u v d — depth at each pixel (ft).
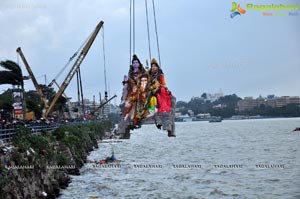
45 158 140.56
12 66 211.00
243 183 165.78
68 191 152.46
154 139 483.92
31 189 115.55
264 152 286.05
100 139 411.75
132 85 69.41
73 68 322.14
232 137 479.82
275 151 290.76
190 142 415.03
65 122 281.74
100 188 157.28
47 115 309.83
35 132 167.94
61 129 208.23
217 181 171.01
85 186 161.48
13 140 127.75
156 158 261.24
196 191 152.25
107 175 188.44
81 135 264.93
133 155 283.18
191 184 165.58
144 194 147.64
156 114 68.80
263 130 614.75
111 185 163.94
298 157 248.32
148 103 68.80
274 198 139.13
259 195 144.15
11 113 251.19
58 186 149.69
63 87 319.47
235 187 158.51
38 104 330.34
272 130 603.67
